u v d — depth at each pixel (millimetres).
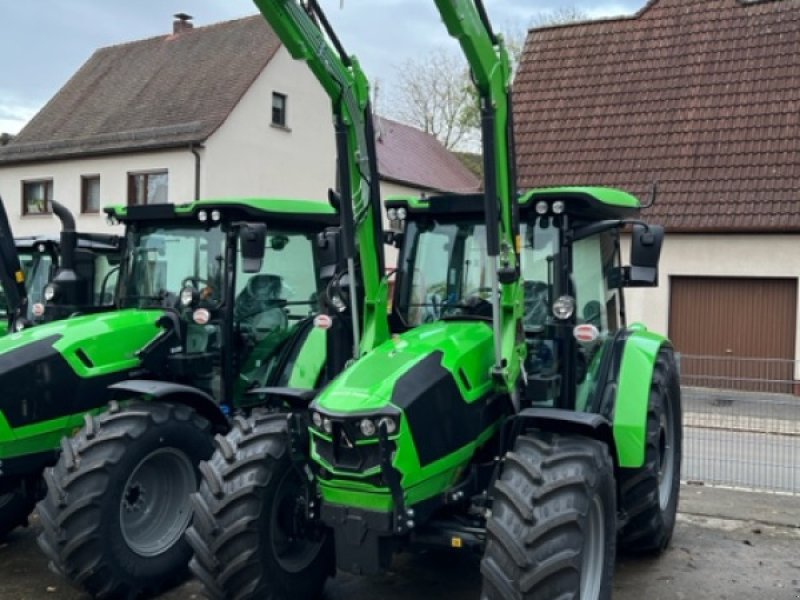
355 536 3789
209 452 5184
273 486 4293
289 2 3980
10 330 6477
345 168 4402
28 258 7879
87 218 22812
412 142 31109
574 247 4699
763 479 7586
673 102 15414
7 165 24156
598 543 4008
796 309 13297
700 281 13961
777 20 15602
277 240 6242
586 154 15406
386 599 4828
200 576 4223
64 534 4535
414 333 4449
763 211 13414
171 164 21266
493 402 4258
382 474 3654
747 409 7684
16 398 5027
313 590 4539
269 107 22656
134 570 4762
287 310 6262
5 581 5184
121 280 6148
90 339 5379
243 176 21797
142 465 4895
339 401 3799
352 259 4426
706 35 16062
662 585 5109
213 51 24281
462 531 3951
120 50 26906
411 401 3766
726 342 13789
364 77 4492
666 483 5855
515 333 4172
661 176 14508
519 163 15766
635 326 5941
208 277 5828
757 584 5141
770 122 14398
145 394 4977
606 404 4770
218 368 5770
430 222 4941
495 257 3926
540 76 17016
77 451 4691
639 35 16688
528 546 3555
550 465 3791
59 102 25703
